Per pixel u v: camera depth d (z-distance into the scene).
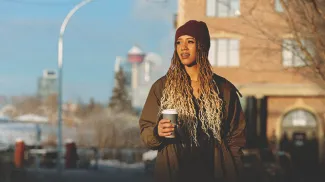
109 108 96.75
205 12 34.72
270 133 48.00
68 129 86.44
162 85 5.95
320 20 16.23
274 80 46.50
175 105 5.82
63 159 51.12
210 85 5.89
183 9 30.20
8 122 64.00
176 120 5.61
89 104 119.00
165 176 5.79
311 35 16.72
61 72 45.56
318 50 16.73
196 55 5.92
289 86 46.59
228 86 6.01
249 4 21.03
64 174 41.53
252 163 27.94
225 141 5.95
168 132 5.53
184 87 5.85
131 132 83.19
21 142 39.59
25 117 63.72
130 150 66.75
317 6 16.06
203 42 5.97
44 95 68.38
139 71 114.12
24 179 35.16
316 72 17.30
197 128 5.83
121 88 109.31
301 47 17.02
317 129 47.59
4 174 32.78
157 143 5.69
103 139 85.12
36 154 45.41
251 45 25.78
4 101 133.38
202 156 5.80
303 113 48.00
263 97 46.78
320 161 46.66
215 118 5.85
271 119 48.06
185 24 6.00
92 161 58.75
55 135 83.56
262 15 20.05
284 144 47.69
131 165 57.97
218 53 43.31
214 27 28.23
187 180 5.79
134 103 92.06
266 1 19.70
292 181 30.92
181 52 5.93
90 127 86.94
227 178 5.86
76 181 35.28
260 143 47.50
